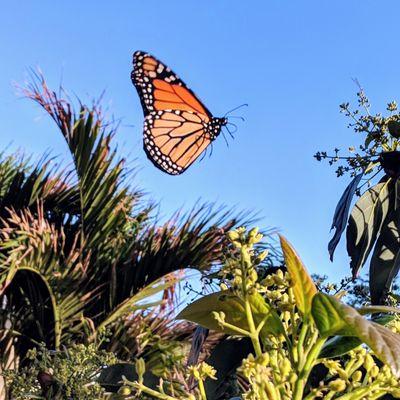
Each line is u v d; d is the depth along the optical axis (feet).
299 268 3.77
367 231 7.09
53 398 6.59
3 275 19.38
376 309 3.72
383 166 6.74
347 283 6.99
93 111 21.29
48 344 20.06
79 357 7.06
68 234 22.03
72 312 19.94
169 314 20.22
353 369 3.74
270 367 3.54
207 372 3.83
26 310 20.34
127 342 19.11
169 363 4.53
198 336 5.51
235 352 5.51
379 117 7.32
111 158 21.33
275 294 3.86
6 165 22.50
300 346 3.73
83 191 21.26
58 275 19.71
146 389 3.77
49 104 20.89
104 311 20.18
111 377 5.84
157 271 20.59
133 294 20.33
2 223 21.65
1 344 19.57
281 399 3.55
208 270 20.59
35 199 22.22
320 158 7.45
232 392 5.42
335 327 3.61
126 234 21.42
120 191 21.42
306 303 3.79
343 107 7.42
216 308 4.39
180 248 20.67
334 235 6.76
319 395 3.59
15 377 8.09
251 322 3.77
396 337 3.38
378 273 6.93
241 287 3.83
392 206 7.12
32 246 19.20
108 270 20.72
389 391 3.54
